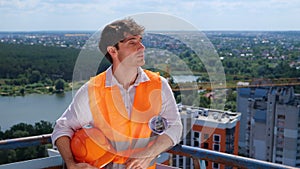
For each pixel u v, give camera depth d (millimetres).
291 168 1881
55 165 2406
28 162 2328
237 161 2002
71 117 1688
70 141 1749
